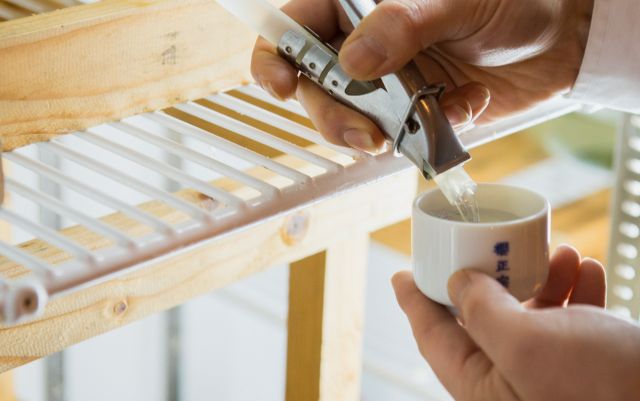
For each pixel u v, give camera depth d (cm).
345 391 93
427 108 56
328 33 74
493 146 149
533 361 51
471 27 66
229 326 150
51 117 65
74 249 45
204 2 72
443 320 59
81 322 64
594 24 74
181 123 64
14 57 63
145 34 70
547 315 52
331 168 55
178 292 70
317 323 88
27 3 81
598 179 141
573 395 51
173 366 148
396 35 57
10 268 58
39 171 55
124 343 141
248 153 58
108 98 68
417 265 58
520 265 55
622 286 106
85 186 53
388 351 139
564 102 74
